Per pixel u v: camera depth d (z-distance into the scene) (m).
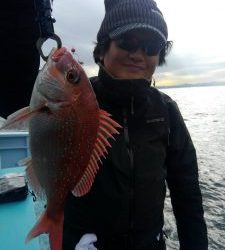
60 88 0.37
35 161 0.39
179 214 0.69
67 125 0.38
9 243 0.64
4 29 0.89
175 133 0.63
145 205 0.58
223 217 4.41
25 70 0.97
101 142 0.40
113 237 0.57
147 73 0.58
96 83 0.60
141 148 0.58
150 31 0.54
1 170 1.02
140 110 0.59
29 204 0.80
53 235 0.40
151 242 0.60
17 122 0.37
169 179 0.68
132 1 0.55
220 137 11.38
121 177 0.56
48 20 0.75
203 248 0.66
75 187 0.40
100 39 0.59
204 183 5.95
